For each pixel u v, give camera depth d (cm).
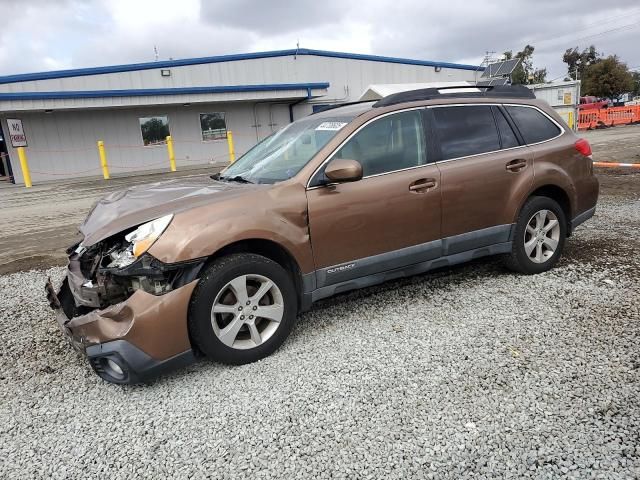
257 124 2533
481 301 425
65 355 377
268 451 252
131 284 315
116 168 2197
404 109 410
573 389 289
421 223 404
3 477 246
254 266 331
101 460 254
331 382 312
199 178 447
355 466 238
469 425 262
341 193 367
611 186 987
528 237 473
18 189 1681
